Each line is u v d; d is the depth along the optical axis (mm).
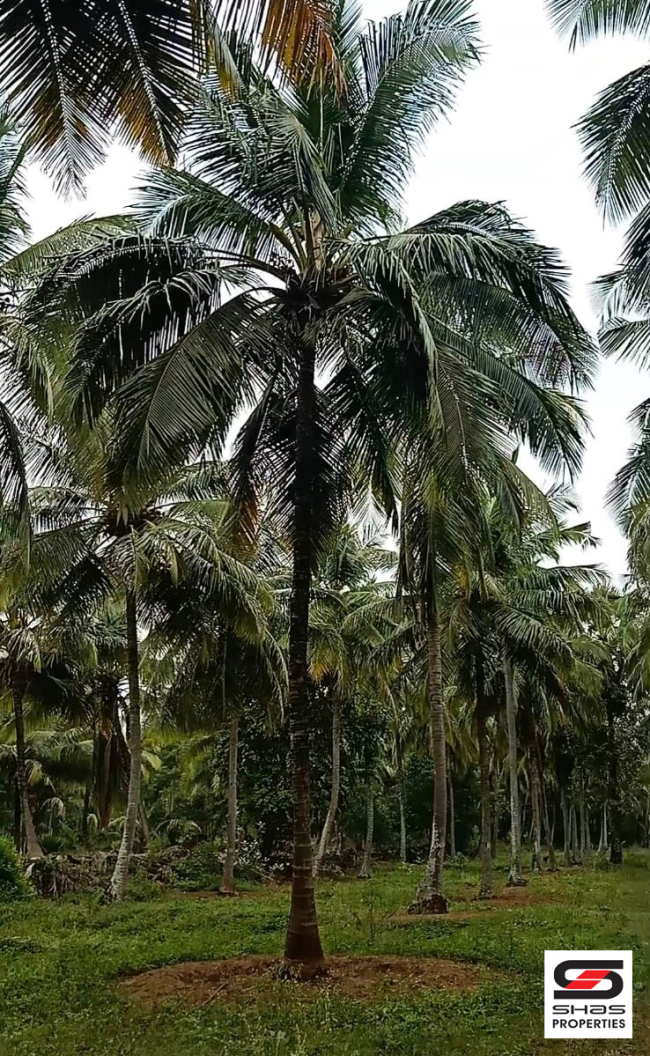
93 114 5895
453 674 22203
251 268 10953
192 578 17906
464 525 12414
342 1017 8594
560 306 9961
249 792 28688
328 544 12383
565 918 15211
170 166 6238
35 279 11625
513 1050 7637
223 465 15555
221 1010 8930
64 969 11055
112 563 18078
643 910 16562
